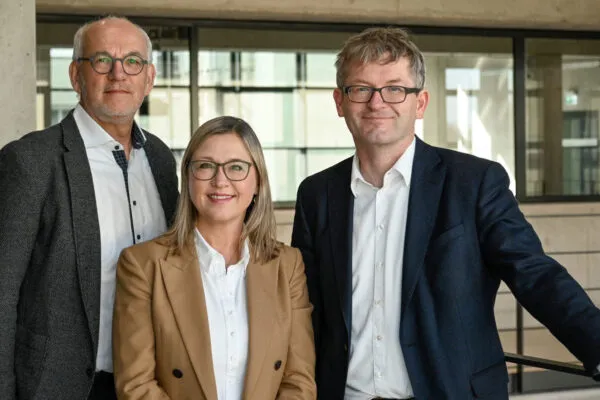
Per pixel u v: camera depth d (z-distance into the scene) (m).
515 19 5.50
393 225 2.08
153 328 2.01
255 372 2.00
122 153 2.31
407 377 2.01
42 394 2.10
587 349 1.70
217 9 5.09
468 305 1.97
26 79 3.76
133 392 1.94
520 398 4.40
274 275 2.09
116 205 2.27
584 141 5.89
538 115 5.82
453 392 1.95
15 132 3.74
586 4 5.59
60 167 2.17
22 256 2.09
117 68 2.23
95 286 2.16
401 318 2.00
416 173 2.09
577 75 5.87
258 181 2.12
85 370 2.14
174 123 5.27
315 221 2.22
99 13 5.04
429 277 2.00
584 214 5.86
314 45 5.44
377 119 2.04
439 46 5.63
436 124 5.67
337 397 2.08
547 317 1.81
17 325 2.15
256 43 5.36
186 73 5.27
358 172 2.14
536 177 5.82
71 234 2.14
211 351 1.97
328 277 2.14
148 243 2.08
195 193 2.04
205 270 2.05
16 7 3.72
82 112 2.28
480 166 2.04
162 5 5.01
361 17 5.35
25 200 2.10
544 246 5.80
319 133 5.46
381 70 2.04
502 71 5.75
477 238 1.99
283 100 5.41
